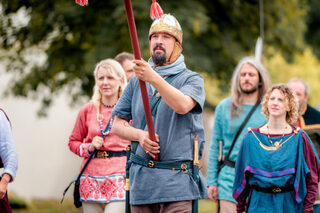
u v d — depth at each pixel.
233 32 13.89
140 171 4.52
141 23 11.73
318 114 6.92
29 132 21.39
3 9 13.57
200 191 4.75
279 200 5.22
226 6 13.48
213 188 6.55
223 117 6.59
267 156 5.29
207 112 19.16
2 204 5.36
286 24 14.41
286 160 5.23
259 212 5.25
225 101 6.68
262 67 6.63
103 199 5.82
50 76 13.66
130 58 6.62
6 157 5.38
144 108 4.32
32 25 13.25
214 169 6.61
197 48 12.85
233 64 13.66
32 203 16.92
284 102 5.34
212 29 13.31
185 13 11.92
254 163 5.32
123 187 5.79
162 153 4.48
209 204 17.08
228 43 13.39
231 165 6.41
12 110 20.78
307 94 6.96
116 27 12.07
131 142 4.67
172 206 4.45
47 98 15.14
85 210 5.95
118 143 5.86
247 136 5.44
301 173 5.21
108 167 5.83
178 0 12.23
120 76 6.01
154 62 4.60
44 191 21.67
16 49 14.24
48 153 21.94
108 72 5.94
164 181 4.44
